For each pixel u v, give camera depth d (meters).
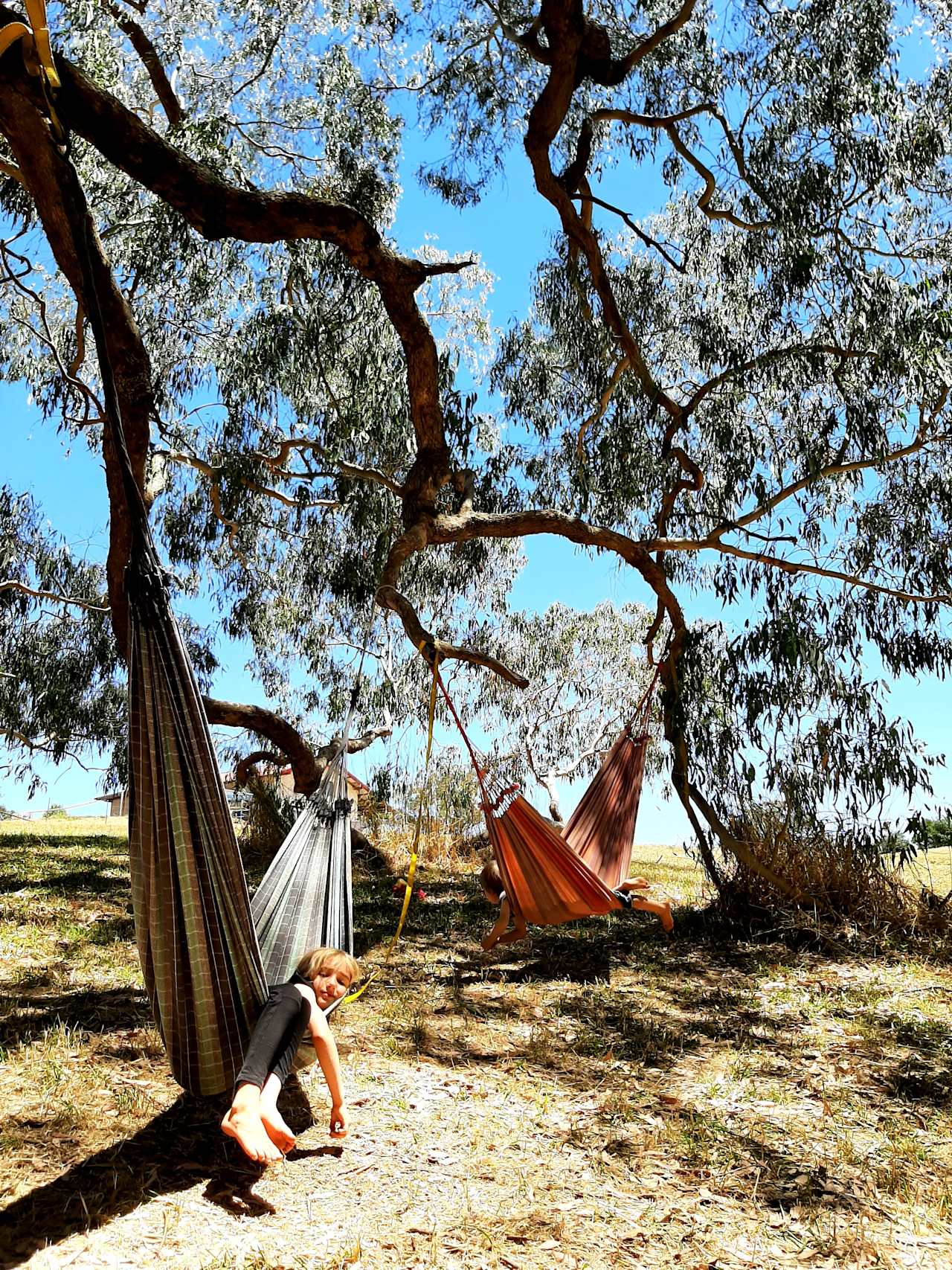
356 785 16.55
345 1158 3.96
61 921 8.27
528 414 13.27
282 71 12.84
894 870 9.29
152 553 3.73
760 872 8.91
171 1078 4.64
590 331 11.86
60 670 16.08
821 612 10.19
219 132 10.22
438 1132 4.28
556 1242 3.36
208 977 3.81
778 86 10.44
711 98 10.59
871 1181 3.98
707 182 10.87
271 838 12.88
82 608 16.17
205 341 13.00
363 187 11.97
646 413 11.96
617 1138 4.32
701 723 9.81
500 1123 4.43
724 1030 6.07
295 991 4.03
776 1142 4.36
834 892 8.99
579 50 8.96
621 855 8.12
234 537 14.79
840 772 9.23
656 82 10.92
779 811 9.49
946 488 10.55
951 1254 3.45
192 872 3.75
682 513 11.98
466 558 15.36
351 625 16.69
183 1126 4.10
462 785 16.06
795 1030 6.12
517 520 8.99
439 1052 5.43
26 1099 4.24
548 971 7.55
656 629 9.85
